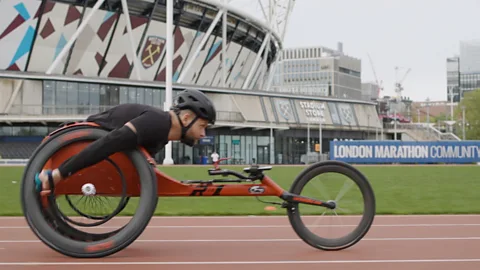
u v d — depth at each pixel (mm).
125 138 5609
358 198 6199
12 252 6039
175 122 5914
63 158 5758
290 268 5223
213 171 5988
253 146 69375
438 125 146375
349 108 80938
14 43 54906
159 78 64688
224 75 67000
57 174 5551
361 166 40094
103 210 6160
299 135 74562
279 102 70938
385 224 8727
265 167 6059
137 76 59406
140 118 5703
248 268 5223
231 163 67125
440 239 7035
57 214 5844
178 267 5262
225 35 65500
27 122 54031
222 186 5965
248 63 77688
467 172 27594
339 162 6164
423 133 96875
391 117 149500
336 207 6141
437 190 15844
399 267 5285
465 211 10703
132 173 5793
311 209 6141
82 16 56469
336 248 6137
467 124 113438
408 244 6625
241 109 65875
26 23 54500
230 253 6031
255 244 6680
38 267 5246
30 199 5629
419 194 14555
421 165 44031
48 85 53594
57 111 53875
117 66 61156
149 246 6543
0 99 51688
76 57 58281
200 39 66250
